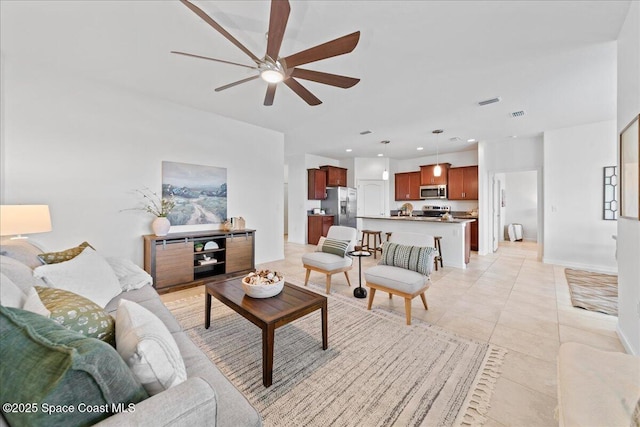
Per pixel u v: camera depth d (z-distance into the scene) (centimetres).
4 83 262
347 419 143
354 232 368
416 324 251
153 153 361
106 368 72
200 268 405
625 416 89
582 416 91
